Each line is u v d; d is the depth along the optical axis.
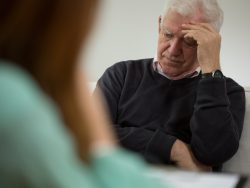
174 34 1.64
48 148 0.41
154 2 2.52
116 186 0.52
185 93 1.67
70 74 0.48
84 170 0.48
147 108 1.68
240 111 1.63
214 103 1.51
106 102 1.71
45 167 0.41
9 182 0.40
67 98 0.49
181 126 1.63
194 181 0.86
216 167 1.58
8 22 0.46
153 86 1.71
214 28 1.64
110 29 2.57
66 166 0.42
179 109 1.64
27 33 0.46
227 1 2.46
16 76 0.43
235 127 1.56
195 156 1.55
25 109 0.41
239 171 1.63
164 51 1.68
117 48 2.59
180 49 1.65
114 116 1.71
